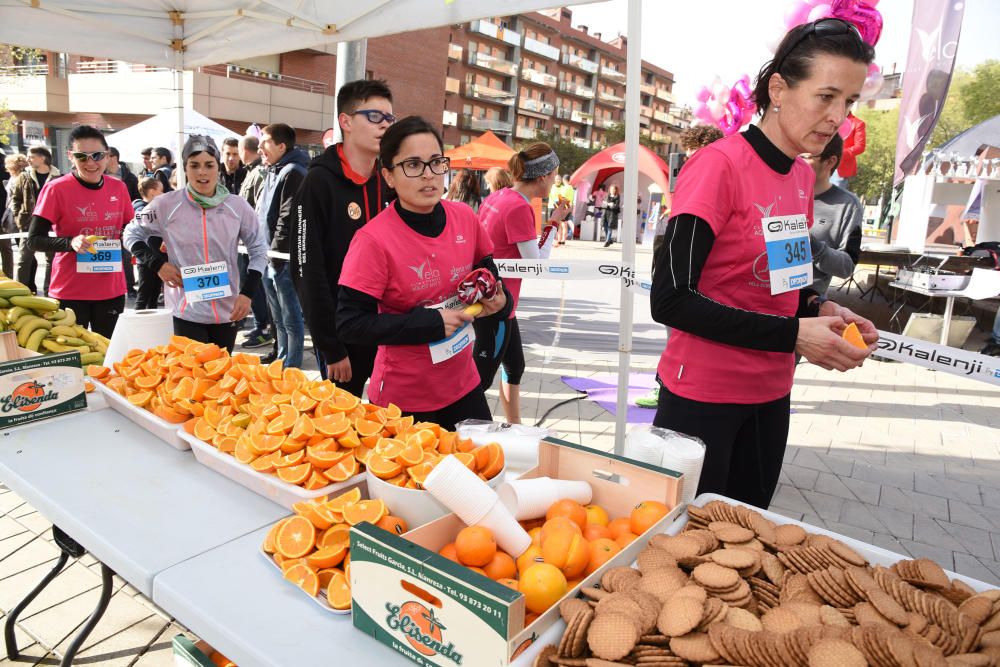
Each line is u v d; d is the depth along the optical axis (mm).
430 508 1412
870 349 1733
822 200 3971
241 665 1117
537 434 1839
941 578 1227
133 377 2105
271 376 1945
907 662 935
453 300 2232
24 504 3277
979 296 6598
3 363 1992
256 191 6867
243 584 1288
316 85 30984
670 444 1649
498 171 4719
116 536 1443
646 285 2707
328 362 2846
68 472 1750
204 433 1798
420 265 2205
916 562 1272
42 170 8008
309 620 1189
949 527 3469
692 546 1288
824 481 3992
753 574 1256
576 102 87750
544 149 3529
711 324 1715
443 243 2260
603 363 6410
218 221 3713
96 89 27484
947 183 9359
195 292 3637
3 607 2504
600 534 1410
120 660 2271
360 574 1135
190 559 1366
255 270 3912
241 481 1709
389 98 2754
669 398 1981
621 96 93688
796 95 1671
